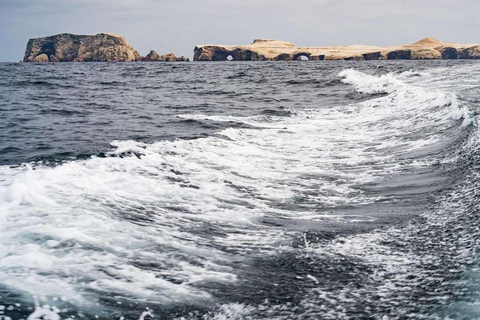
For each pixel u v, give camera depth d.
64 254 3.84
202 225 5.00
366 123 12.81
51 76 42.06
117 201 5.43
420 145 9.21
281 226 5.11
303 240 4.65
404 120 12.36
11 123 12.66
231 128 12.10
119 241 4.25
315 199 6.23
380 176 7.29
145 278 3.63
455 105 11.96
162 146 9.17
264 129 12.17
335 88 25.12
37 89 25.95
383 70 43.12
